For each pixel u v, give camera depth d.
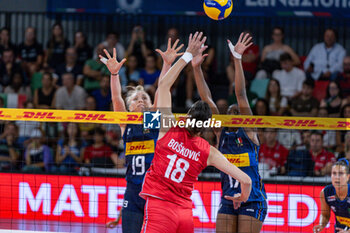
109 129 27.98
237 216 15.21
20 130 28.98
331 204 17.06
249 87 31.56
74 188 22.44
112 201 22.20
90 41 34.41
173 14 33.91
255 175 15.20
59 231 21.36
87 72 32.72
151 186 11.55
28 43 33.53
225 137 15.52
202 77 15.98
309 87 30.69
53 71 33.09
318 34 33.06
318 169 25.02
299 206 21.09
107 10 34.22
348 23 32.66
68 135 28.88
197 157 11.54
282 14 33.16
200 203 21.36
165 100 11.94
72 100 31.94
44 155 27.56
